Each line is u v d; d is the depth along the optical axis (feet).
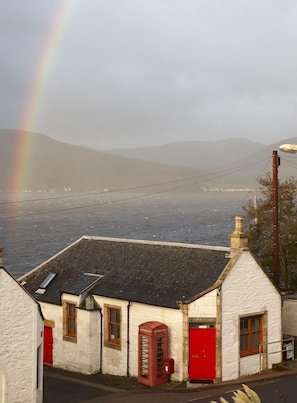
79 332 106.22
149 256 111.04
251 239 144.87
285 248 142.61
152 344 91.76
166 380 93.20
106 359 104.17
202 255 103.19
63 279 117.08
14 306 79.66
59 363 110.32
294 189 146.92
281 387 86.69
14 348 79.51
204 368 92.48
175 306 93.20
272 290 102.01
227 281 94.84
